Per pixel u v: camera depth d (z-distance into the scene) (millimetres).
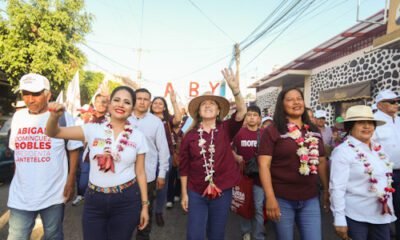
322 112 6949
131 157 2555
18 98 11930
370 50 8773
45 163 2705
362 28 8625
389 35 6062
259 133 4066
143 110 3898
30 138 2695
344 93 9695
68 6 12258
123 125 2701
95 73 21828
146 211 2691
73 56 12664
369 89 8508
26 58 11688
